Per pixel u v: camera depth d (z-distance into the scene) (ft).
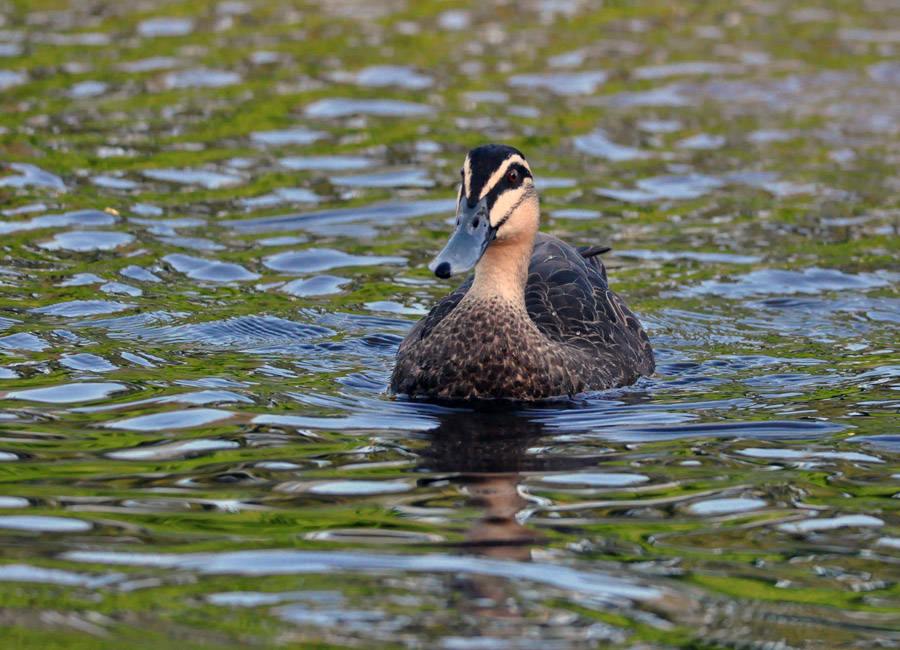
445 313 42.42
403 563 26.13
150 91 79.46
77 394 37.65
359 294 50.96
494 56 90.33
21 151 67.15
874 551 27.30
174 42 91.50
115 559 26.05
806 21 101.91
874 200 64.13
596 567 26.18
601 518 28.94
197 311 47.50
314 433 35.04
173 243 55.67
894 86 84.53
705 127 76.07
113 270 51.65
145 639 22.61
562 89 82.84
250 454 32.96
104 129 71.72
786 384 41.09
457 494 30.35
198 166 66.64
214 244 55.98
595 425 36.65
